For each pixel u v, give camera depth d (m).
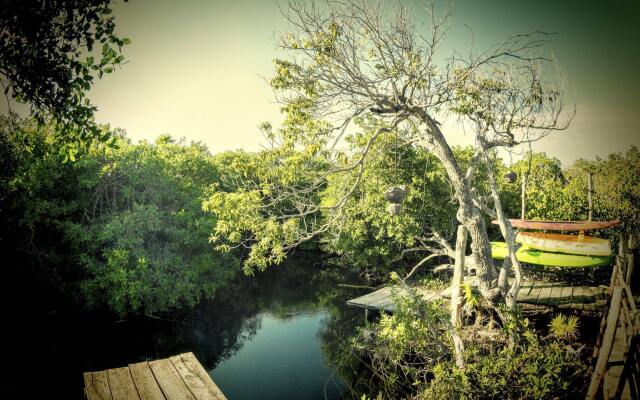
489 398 5.95
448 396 6.20
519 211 15.70
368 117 11.08
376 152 10.71
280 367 10.84
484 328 8.71
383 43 7.88
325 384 9.80
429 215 14.71
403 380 8.95
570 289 10.11
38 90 3.54
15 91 3.52
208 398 6.00
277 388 9.75
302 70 8.10
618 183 13.03
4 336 11.71
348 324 13.91
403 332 7.73
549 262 9.75
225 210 9.45
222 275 16.52
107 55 3.69
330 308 15.66
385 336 8.46
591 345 7.68
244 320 14.48
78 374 9.95
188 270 14.56
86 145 3.88
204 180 17.48
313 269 21.77
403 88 8.11
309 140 8.73
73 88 3.70
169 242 15.22
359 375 9.94
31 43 3.32
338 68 7.94
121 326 13.20
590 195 11.91
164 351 11.77
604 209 12.94
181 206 15.87
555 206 13.58
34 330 12.36
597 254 9.35
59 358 10.77
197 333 13.24
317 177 9.46
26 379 9.52
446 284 12.79
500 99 8.91
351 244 16.66
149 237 15.04
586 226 9.57
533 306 9.92
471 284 8.85
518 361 5.93
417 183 13.98
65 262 13.58
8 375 9.61
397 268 17.61
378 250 16.05
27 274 13.09
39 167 12.16
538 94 8.63
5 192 12.09
